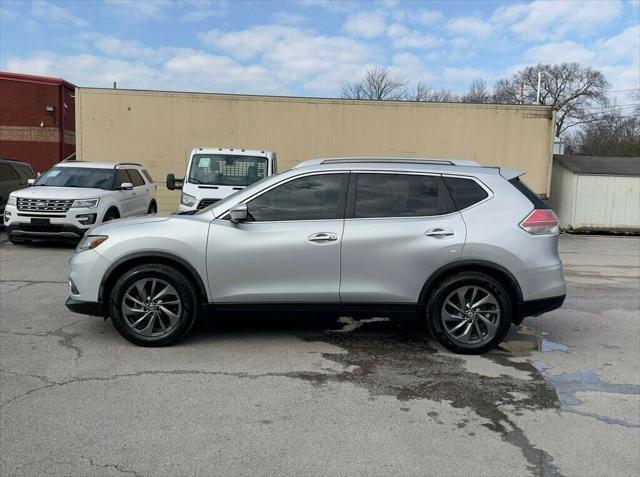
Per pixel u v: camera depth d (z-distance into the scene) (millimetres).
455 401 4031
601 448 3391
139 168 13969
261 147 16609
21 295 7020
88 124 16188
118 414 3666
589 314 6910
